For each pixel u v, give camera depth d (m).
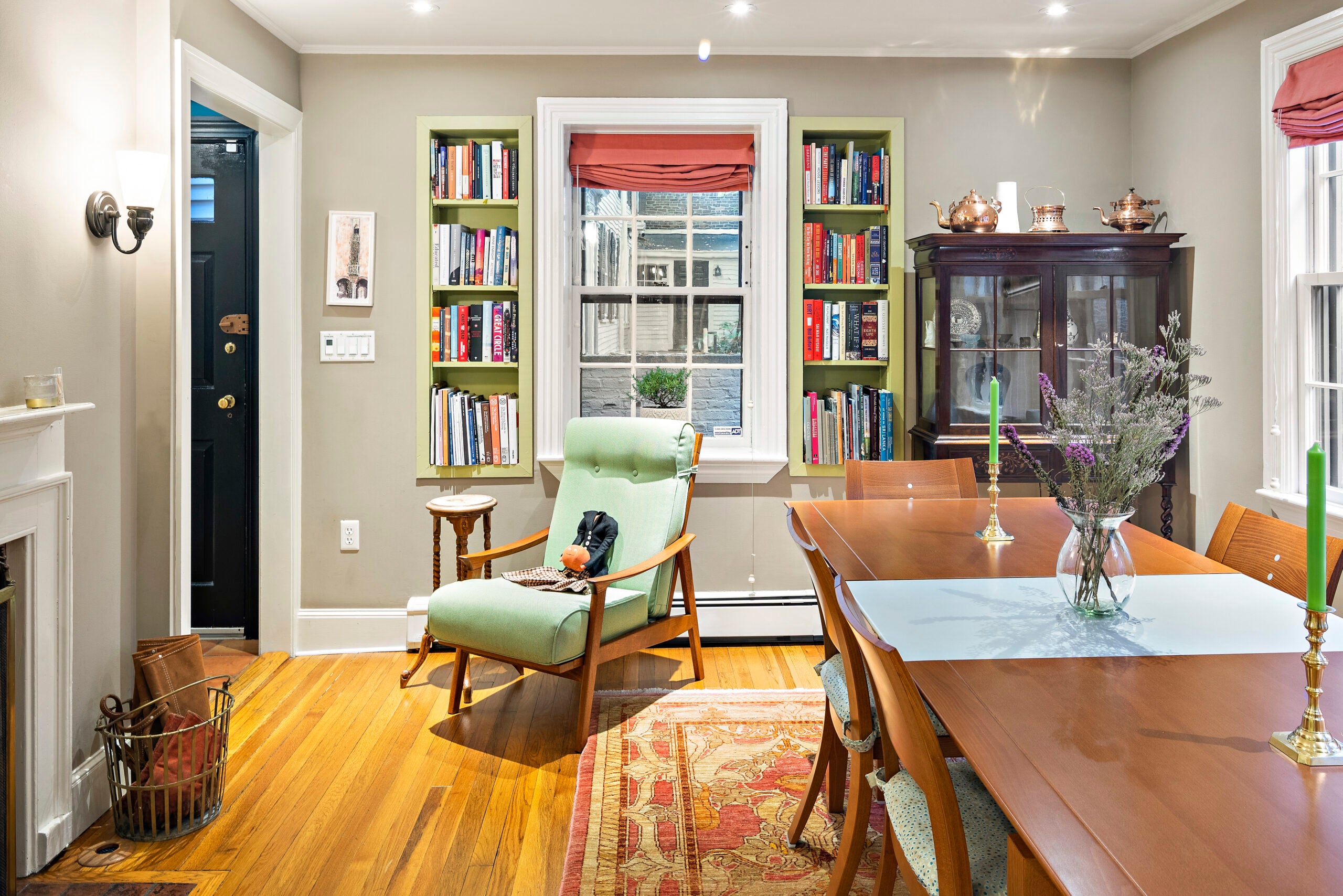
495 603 2.86
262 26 3.29
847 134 3.79
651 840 2.24
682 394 3.89
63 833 2.19
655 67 3.68
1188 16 3.34
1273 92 2.99
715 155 3.79
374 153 3.64
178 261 2.68
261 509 3.66
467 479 3.76
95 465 2.38
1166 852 0.93
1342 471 2.91
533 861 2.17
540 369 3.73
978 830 1.38
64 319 2.23
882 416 3.75
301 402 3.68
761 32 3.49
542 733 2.91
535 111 3.68
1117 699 1.32
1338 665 1.44
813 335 3.78
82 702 2.33
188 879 2.09
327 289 3.66
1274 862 0.91
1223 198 3.26
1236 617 1.71
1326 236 2.95
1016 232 3.56
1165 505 3.56
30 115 2.08
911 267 3.77
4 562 1.96
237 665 3.57
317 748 2.79
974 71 3.74
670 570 3.23
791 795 2.47
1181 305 3.53
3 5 1.98
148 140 2.63
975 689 1.36
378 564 3.75
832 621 1.71
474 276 3.71
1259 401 3.14
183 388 2.72
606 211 3.95
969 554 2.24
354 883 2.08
